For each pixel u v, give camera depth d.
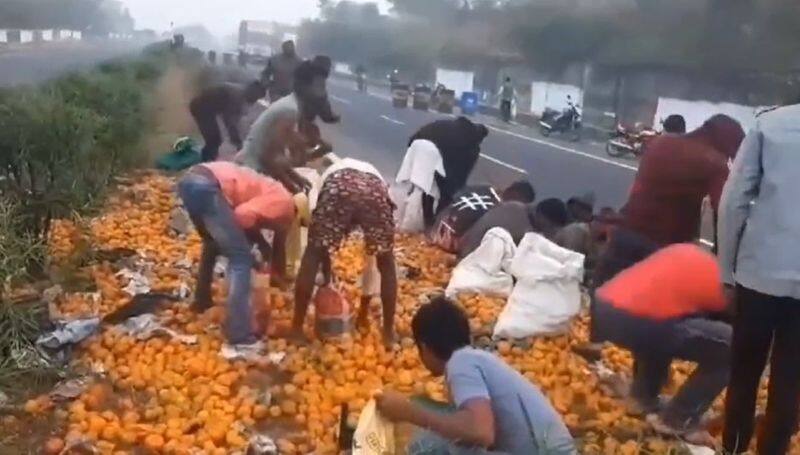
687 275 5.21
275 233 7.12
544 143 23.81
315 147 10.00
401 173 9.92
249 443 4.92
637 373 5.61
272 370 6.02
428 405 4.06
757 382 4.84
